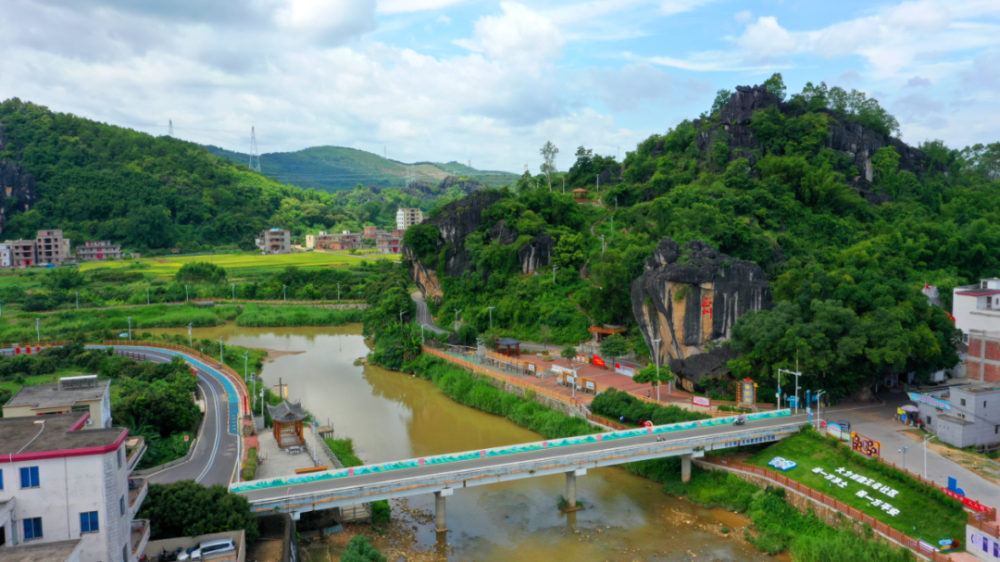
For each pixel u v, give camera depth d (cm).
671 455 8038
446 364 13938
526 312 15988
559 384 11606
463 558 6656
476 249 18262
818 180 17650
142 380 11894
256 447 8644
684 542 6969
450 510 7819
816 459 7844
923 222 16812
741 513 7556
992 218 18388
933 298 13575
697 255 11362
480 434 10375
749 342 10012
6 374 12812
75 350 14088
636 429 8494
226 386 12644
